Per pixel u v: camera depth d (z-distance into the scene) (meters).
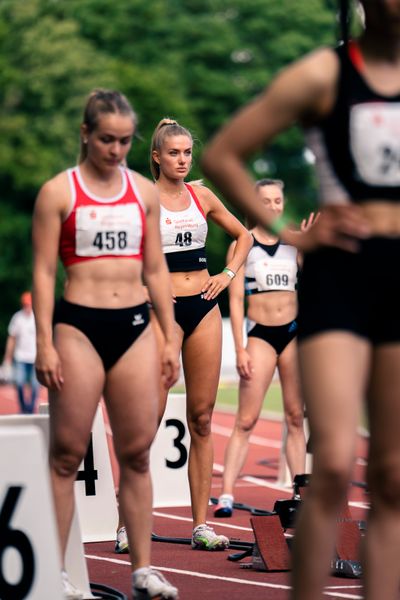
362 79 10.52
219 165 10.66
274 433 47.00
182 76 145.00
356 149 10.50
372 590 11.02
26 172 121.94
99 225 13.75
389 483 10.87
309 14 151.12
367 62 10.59
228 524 22.86
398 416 10.70
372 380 10.77
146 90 132.25
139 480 14.28
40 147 123.81
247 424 24.06
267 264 24.05
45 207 13.70
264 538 17.81
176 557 19.05
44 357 13.64
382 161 10.51
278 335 24.03
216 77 145.12
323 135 10.59
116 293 13.83
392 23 10.43
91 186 13.82
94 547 20.14
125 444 14.09
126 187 13.97
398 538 10.99
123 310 13.80
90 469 20.97
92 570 17.94
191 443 19.92
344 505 18.23
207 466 19.86
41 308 13.72
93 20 144.38
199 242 19.72
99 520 20.89
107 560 18.78
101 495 20.97
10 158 122.44
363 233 10.33
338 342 10.38
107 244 13.79
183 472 26.05
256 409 24.00
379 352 10.69
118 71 132.62
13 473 12.56
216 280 19.61
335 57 10.54
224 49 146.62
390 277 10.51
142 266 14.35
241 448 24.09
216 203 20.20
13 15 129.50
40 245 13.76
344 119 10.48
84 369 13.73
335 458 10.25
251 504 26.42
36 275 13.76
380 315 10.62
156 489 25.77
